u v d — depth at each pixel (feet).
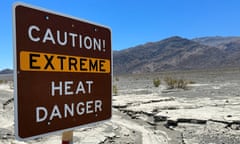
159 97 62.95
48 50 7.51
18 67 6.75
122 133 32.14
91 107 8.93
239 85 85.20
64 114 7.95
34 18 7.18
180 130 32.91
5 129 33.12
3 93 84.89
